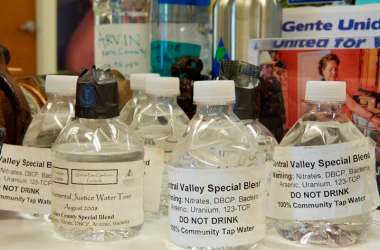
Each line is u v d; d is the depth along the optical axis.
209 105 0.47
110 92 0.49
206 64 0.74
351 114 0.62
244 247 0.46
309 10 0.68
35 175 0.54
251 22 0.70
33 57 1.57
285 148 0.49
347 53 0.63
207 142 0.48
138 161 0.50
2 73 0.59
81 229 0.49
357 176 0.49
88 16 1.36
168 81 0.58
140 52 0.77
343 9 0.65
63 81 0.55
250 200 0.46
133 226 0.50
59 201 0.49
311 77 0.65
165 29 0.74
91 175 0.48
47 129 0.56
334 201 0.48
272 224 0.52
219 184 0.45
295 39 0.66
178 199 0.46
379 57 0.61
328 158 0.48
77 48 1.38
